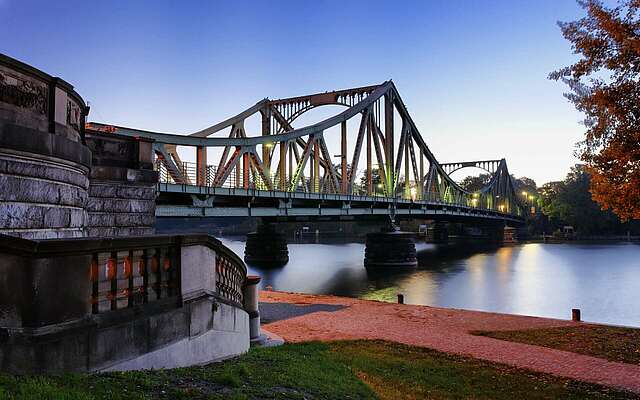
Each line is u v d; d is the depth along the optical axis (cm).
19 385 511
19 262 574
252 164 3962
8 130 995
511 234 14038
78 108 1323
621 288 4491
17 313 570
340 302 2592
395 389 1050
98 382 592
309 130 5159
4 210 998
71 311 613
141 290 746
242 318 1136
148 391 618
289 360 1087
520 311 3412
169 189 2952
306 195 4522
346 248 10650
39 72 1101
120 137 1788
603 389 1135
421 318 2112
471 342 1639
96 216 1658
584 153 1437
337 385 933
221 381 732
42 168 1098
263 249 7000
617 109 1307
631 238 13250
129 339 704
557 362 1380
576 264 6775
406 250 6512
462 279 5103
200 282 909
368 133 6825
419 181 8169
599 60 1348
